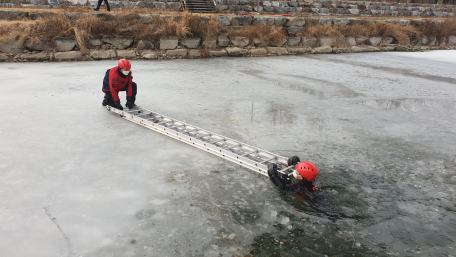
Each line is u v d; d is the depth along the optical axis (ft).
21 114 18.44
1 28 38.34
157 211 9.34
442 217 9.40
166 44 45.21
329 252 7.75
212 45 48.37
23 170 11.68
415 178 11.83
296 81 31.14
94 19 42.19
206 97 23.85
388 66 42.86
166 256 7.48
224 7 68.44
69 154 13.24
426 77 35.12
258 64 42.22
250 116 19.27
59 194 10.11
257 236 8.30
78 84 26.91
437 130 17.37
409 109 21.80
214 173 11.95
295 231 8.56
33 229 8.34
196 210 9.45
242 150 14.02
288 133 16.40
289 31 56.29
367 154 13.92
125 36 43.42
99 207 9.45
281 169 11.87
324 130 16.99
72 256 7.39
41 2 54.95
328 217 9.28
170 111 19.97
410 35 65.98
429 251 7.89
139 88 26.27
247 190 10.74
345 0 84.53
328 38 57.77
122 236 8.18
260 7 72.13
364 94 26.20
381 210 9.70
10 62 37.86
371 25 63.26
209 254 7.57
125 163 12.57
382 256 7.66
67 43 40.60
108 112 19.51
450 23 69.36
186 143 14.97
